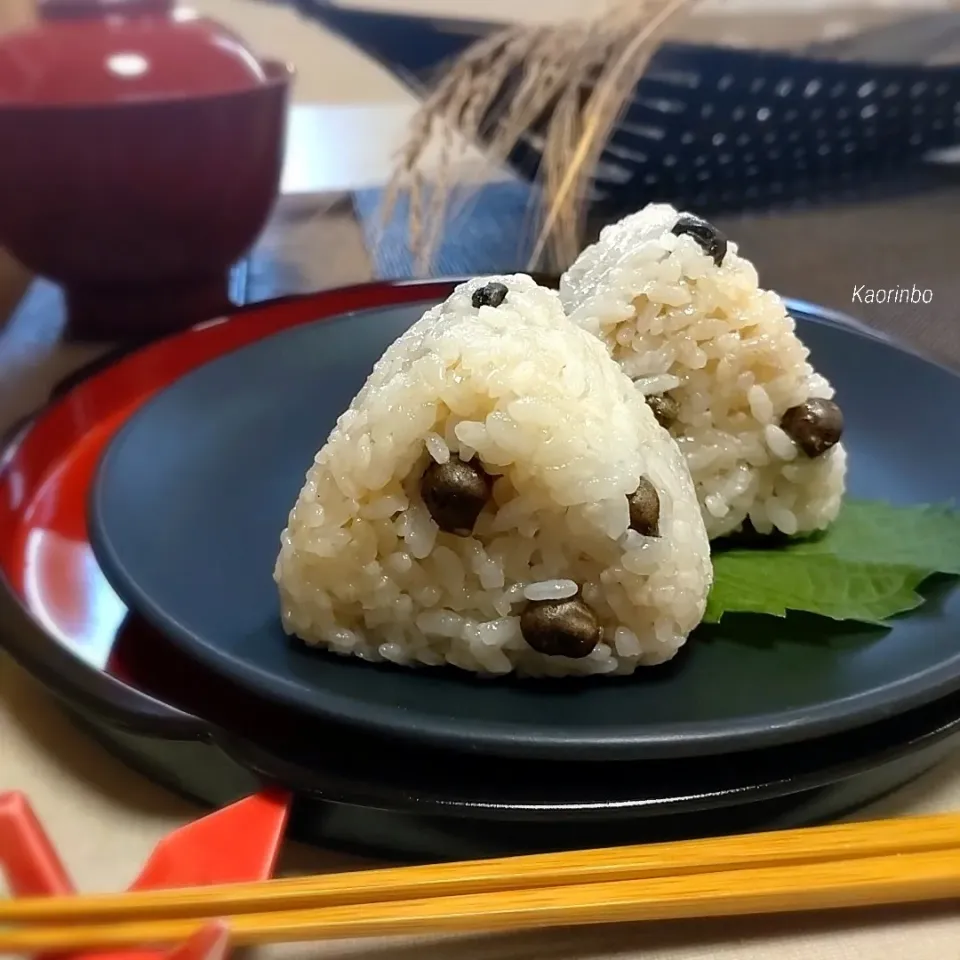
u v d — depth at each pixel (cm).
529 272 36
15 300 41
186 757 18
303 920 16
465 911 16
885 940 17
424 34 43
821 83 40
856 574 23
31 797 19
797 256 37
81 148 33
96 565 24
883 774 19
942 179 41
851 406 29
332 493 20
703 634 21
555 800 17
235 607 22
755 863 17
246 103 34
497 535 20
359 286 36
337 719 18
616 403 21
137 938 15
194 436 27
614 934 17
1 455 26
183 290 38
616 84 40
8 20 38
